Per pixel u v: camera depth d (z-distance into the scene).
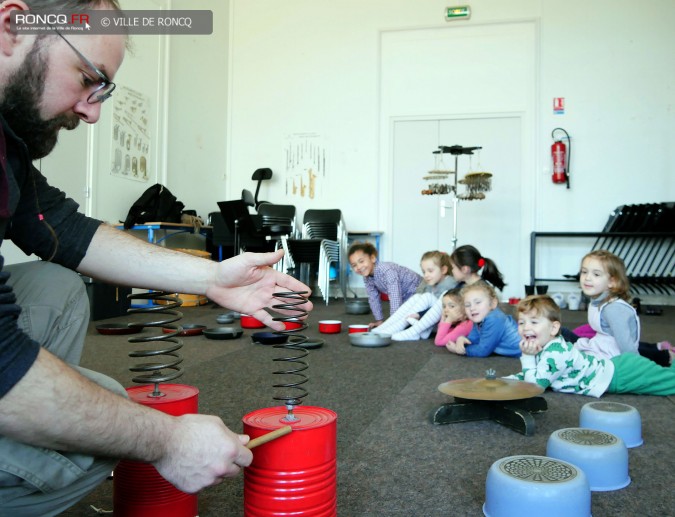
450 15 5.76
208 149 5.96
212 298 0.90
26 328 0.65
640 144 5.48
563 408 1.54
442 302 2.78
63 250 0.84
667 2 5.45
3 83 0.59
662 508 0.89
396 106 5.98
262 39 6.30
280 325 0.92
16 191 0.58
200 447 0.59
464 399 1.43
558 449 1.01
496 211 5.74
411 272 3.53
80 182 4.00
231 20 6.38
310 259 5.10
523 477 0.82
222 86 6.25
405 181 5.95
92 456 0.57
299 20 6.21
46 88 0.61
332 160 6.10
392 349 2.56
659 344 2.11
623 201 5.50
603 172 5.53
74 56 0.61
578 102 5.58
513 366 2.14
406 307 3.04
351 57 6.08
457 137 5.84
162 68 5.07
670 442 1.24
